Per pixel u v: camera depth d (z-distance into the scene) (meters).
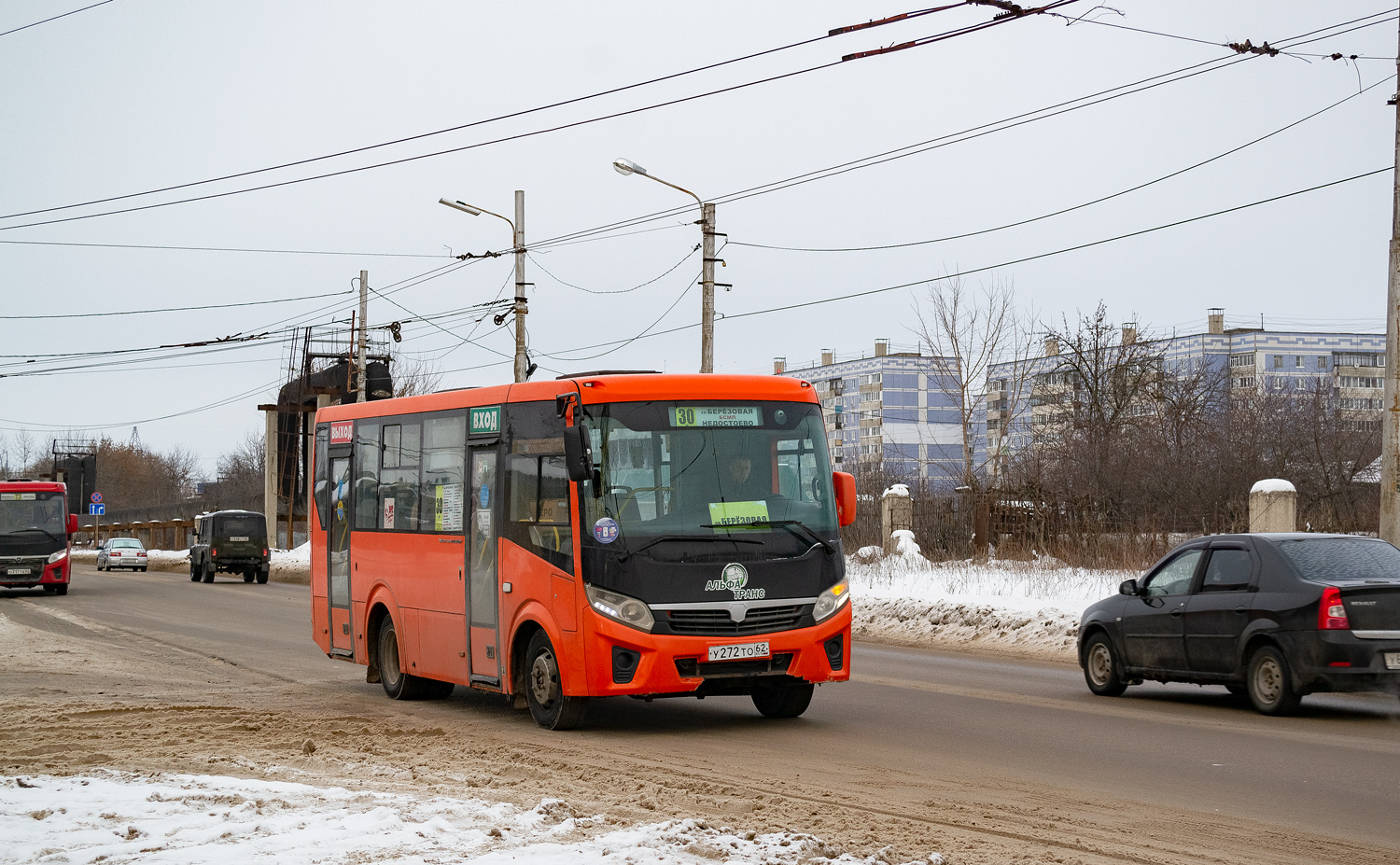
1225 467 35.47
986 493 30.58
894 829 7.21
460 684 13.07
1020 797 8.35
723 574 11.09
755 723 12.11
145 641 22.11
